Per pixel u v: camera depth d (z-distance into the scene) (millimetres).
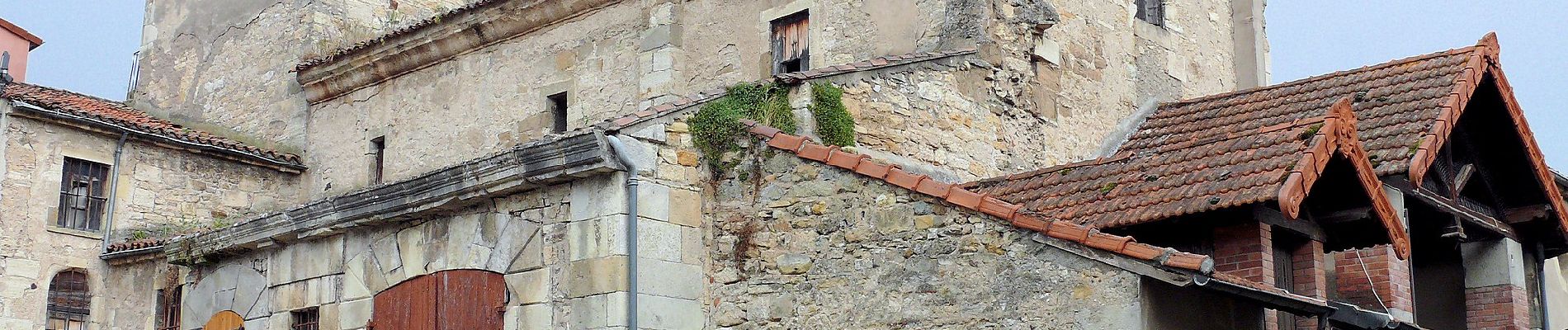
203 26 20719
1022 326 9602
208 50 20547
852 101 12086
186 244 14703
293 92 19016
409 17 20219
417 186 12039
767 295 11023
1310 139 9758
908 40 13648
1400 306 11945
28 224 16531
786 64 14375
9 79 17969
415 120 17281
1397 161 10672
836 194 10852
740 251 11250
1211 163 10234
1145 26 15461
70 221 16953
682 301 11055
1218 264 9961
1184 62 15875
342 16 19500
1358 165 9828
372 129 17766
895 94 12492
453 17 16562
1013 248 9773
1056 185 11102
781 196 11141
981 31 13422
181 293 15391
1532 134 12094
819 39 14172
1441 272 13094
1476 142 12242
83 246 16891
